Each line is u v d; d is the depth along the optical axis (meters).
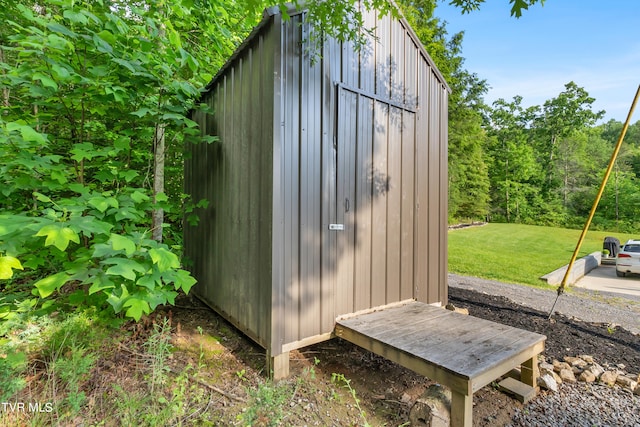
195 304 4.10
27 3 3.38
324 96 2.91
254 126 2.83
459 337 2.59
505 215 26.64
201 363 2.66
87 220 2.12
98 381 2.14
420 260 3.98
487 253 11.54
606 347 3.58
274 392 2.12
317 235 2.86
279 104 2.56
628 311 5.44
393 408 2.37
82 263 2.35
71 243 3.04
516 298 5.91
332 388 2.55
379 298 3.43
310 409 2.26
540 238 15.82
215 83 3.68
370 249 3.34
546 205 25.66
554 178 27.03
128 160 3.67
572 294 6.61
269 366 2.57
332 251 2.98
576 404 2.54
